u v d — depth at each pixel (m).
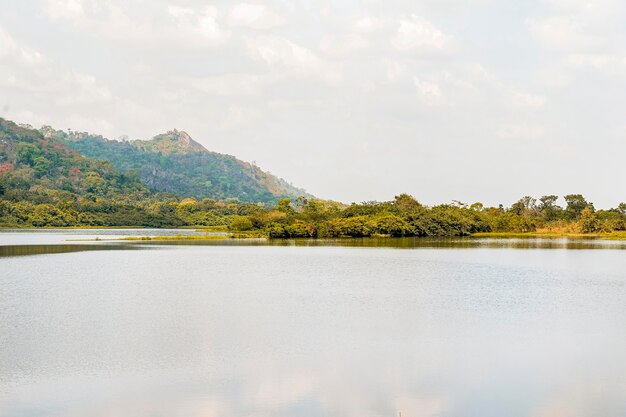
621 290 66.25
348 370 33.56
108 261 96.19
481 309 52.97
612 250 134.50
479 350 38.00
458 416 27.25
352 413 27.48
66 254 109.50
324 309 52.38
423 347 38.72
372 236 198.50
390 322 46.62
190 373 32.72
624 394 29.91
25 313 48.97
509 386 31.05
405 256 113.69
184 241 162.12
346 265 93.88
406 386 31.00
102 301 55.56
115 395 29.27
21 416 26.58
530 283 72.12
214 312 50.41
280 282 71.25
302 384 31.19
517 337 41.66
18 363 34.19
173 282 70.25
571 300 58.62
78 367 33.53
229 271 83.31
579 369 33.88
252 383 31.25
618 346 39.12
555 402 28.84
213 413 27.27
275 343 39.41
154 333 41.97
